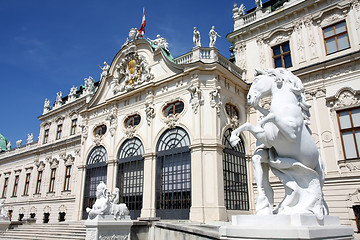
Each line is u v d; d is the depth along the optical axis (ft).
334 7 68.95
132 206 72.95
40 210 115.44
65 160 112.57
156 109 74.95
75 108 117.91
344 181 58.85
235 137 19.74
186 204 62.95
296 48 73.41
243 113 75.20
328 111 64.64
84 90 117.39
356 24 65.31
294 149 18.35
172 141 69.56
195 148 63.46
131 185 75.00
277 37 77.77
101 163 84.69
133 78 83.35
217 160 62.23
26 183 129.59
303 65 71.20
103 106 89.56
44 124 131.44
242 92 77.41
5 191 140.36
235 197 65.41
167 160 69.10
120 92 85.71
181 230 39.47
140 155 74.84
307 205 17.17
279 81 20.03
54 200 110.52
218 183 60.64
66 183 110.11
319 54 69.46
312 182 17.83
